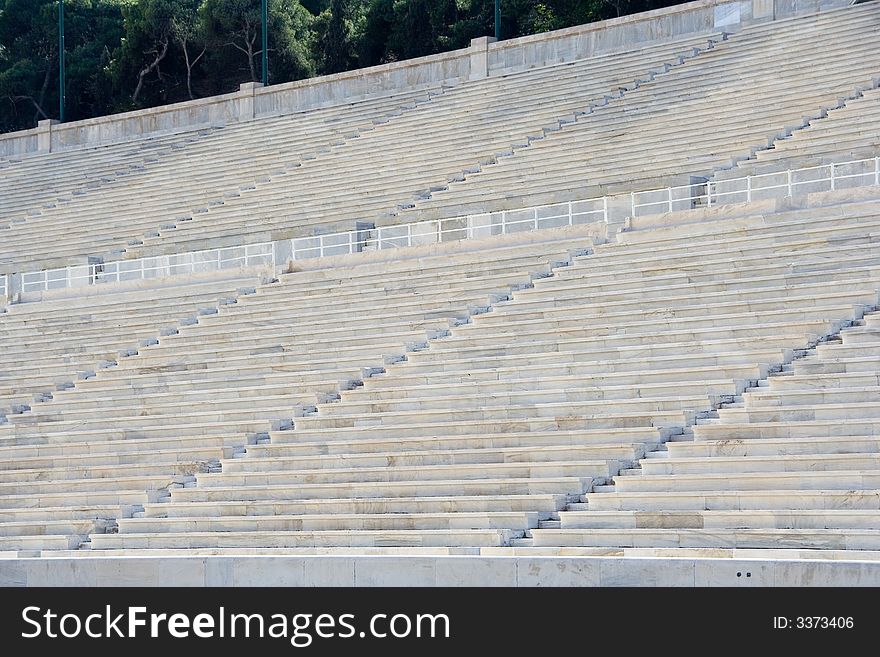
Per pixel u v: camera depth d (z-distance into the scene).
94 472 24.02
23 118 81.81
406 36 69.62
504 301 26.69
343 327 28.12
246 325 30.05
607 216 30.16
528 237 30.11
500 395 22.09
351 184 40.81
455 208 35.25
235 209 41.84
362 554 18.45
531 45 47.06
